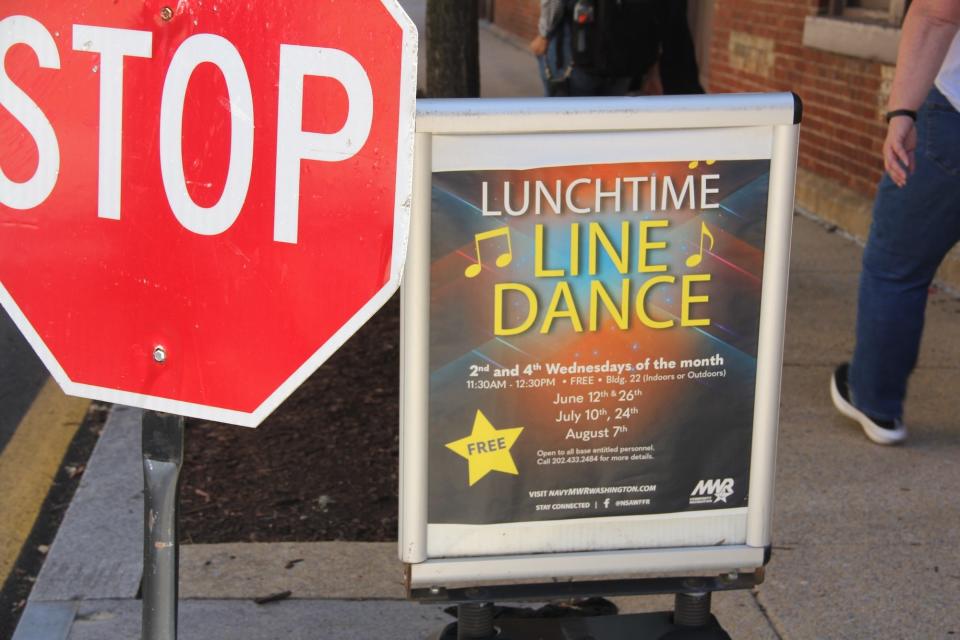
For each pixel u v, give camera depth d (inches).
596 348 97.7
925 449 176.7
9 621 138.3
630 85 267.3
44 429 193.5
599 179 94.3
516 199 93.7
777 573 141.9
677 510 102.3
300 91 69.0
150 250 71.6
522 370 97.1
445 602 101.0
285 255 70.7
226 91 69.5
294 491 163.5
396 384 202.7
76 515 154.2
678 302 98.0
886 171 164.9
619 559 101.6
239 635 127.3
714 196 96.2
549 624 107.7
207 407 73.1
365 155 69.1
